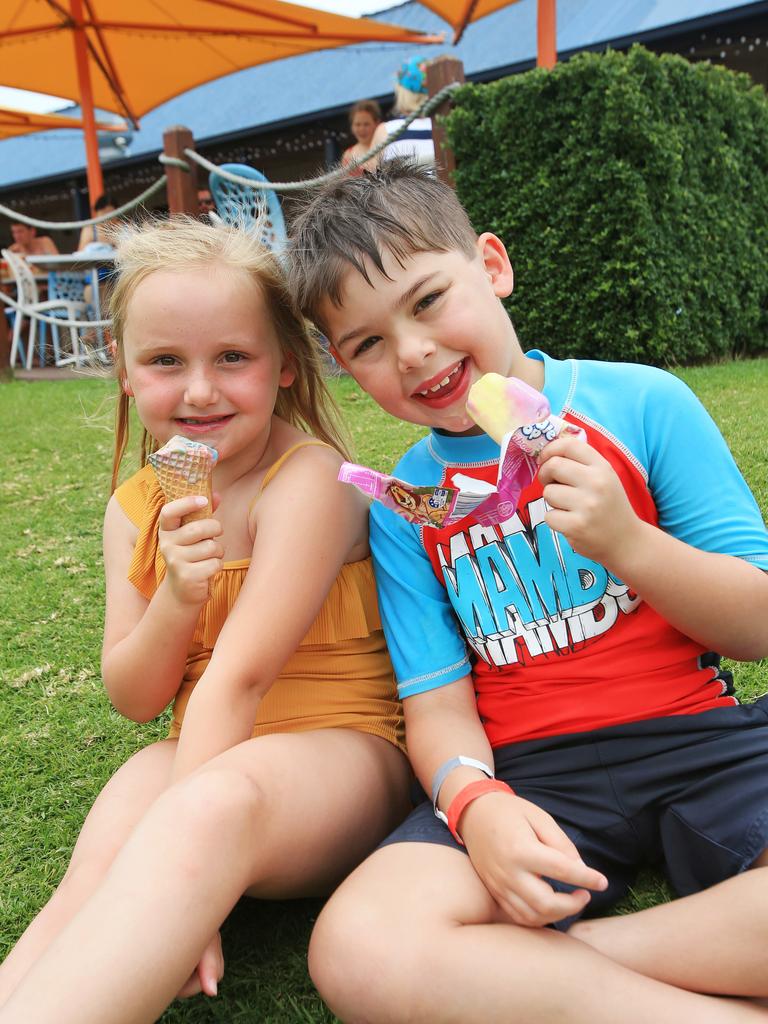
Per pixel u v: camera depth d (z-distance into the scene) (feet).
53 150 47.60
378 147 15.83
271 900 4.64
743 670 5.98
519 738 4.29
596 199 15.05
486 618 4.48
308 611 4.49
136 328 4.62
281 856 3.76
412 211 4.34
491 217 16.11
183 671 4.75
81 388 21.59
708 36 30.48
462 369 4.38
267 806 3.66
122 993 3.05
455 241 4.43
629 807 4.00
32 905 4.70
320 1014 3.79
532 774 4.17
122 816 4.26
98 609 8.52
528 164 15.47
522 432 3.84
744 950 3.29
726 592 4.00
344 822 4.10
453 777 3.99
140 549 5.12
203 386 4.56
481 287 4.43
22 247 32.17
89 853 4.11
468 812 3.75
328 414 5.78
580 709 4.19
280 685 4.75
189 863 3.31
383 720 4.82
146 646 4.52
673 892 4.30
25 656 7.69
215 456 4.38
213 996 3.66
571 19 34.19
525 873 3.38
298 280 4.59
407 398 4.42
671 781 3.98
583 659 4.30
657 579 3.91
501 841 3.49
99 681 7.11
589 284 15.49
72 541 10.53
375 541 4.85
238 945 4.29
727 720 4.09
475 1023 3.15
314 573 4.52
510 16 36.52
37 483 13.20
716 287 16.71
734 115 17.07
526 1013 3.11
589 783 4.05
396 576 4.72
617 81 14.47
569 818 4.01
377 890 3.51
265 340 4.80
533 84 15.05
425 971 3.20
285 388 5.46
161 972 3.15
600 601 4.30
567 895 3.36
